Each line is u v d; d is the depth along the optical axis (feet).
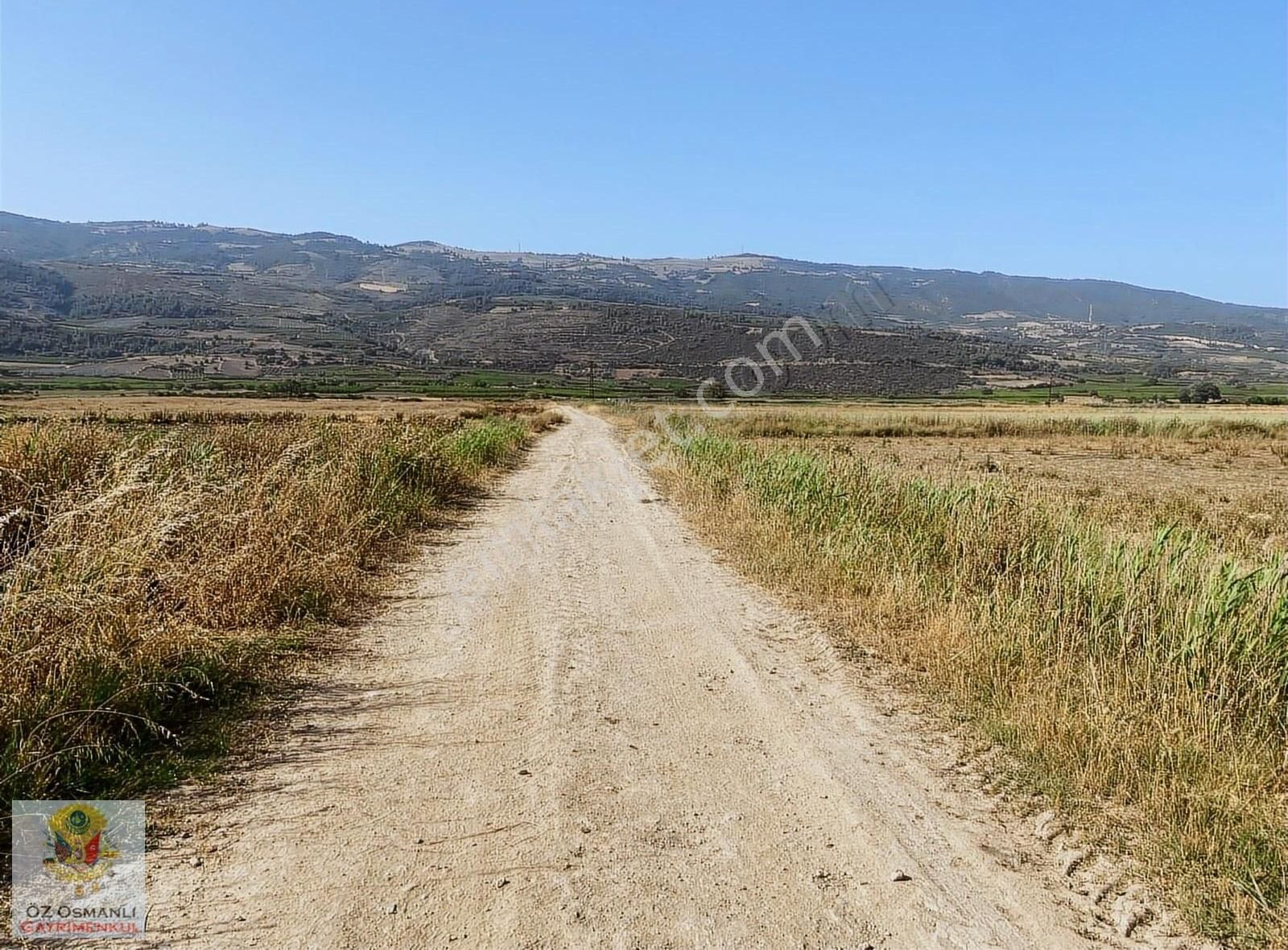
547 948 11.11
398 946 11.05
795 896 12.56
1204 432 143.02
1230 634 20.01
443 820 14.46
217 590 24.70
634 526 47.85
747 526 43.21
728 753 17.76
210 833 13.82
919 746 18.37
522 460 93.56
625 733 18.63
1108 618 23.08
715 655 24.52
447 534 43.42
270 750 17.10
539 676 22.12
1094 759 16.46
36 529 25.68
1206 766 15.81
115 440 35.94
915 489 38.81
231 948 10.91
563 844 13.79
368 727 18.49
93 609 17.90
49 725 15.42
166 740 17.07
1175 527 29.48
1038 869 13.56
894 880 13.07
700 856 13.61
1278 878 12.78
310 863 12.98
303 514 33.01
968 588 28.40
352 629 25.77
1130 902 12.60
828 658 24.22
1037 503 32.81
